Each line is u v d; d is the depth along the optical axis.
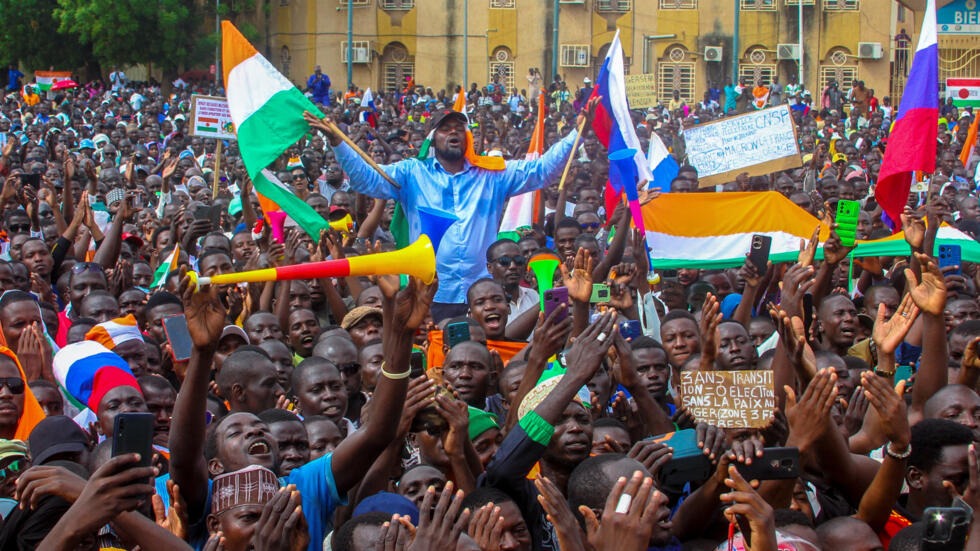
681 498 5.62
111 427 6.20
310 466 5.09
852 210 8.16
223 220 13.64
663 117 34.22
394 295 4.96
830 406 5.20
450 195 9.56
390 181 9.46
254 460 5.09
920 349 8.34
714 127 14.49
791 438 5.24
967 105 24.86
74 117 31.22
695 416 5.00
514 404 5.85
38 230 12.79
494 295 8.29
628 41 46.22
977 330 7.65
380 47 47.19
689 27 45.94
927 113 10.22
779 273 10.46
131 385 6.41
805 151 28.58
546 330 5.83
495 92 38.44
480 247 9.56
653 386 7.10
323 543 5.42
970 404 6.05
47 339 7.92
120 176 16.91
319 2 47.03
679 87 46.25
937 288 6.38
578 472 4.88
